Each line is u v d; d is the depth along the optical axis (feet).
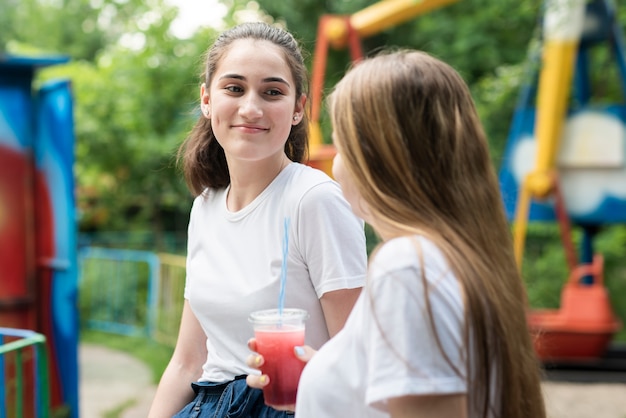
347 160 4.83
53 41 55.36
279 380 5.46
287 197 6.18
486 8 34.37
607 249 32.65
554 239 34.24
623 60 22.70
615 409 18.60
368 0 36.06
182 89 35.22
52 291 17.56
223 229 6.53
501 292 4.56
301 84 6.61
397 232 4.65
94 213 38.34
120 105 35.27
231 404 6.13
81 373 23.94
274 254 6.16
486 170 4.84
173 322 27.63
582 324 21.25
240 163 6.42
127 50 36.83
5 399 10.53
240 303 6.22
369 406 4.61
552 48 21.34
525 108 22.76
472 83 36.24
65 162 16.75
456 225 4.63
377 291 4.44
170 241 38.73
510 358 4.52
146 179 36.70
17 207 17.43
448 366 4.30
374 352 4.41
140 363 25.27
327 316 6.05
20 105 17.38
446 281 4.39
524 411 4.63
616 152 21.66
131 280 31.19
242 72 6.23
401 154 4.67
